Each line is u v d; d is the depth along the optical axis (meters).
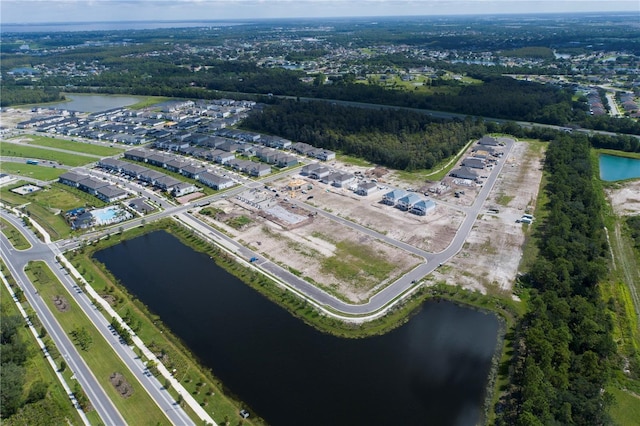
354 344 106.62
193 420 85.88
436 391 92.81
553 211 160.00
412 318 115.94
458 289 126.06
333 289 127.56
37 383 92.06
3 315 111.25
